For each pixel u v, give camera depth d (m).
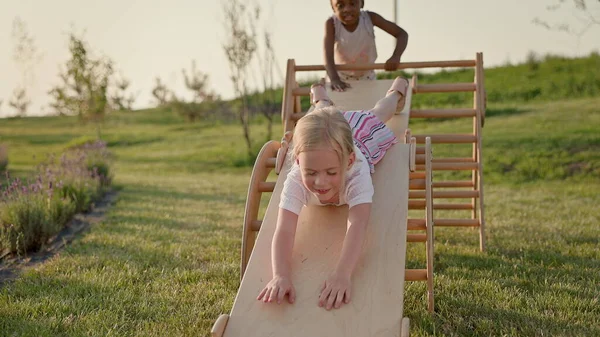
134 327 3.67
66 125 26.45
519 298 4.15
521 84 21.86
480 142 5.75
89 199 8.69
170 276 4.82
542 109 18.78
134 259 5.39
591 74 21.41
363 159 3.43
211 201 9.60
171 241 6.22
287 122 5.40
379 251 3.14
